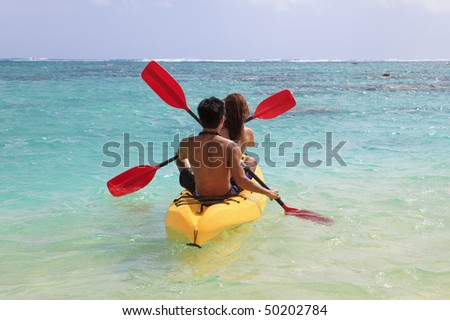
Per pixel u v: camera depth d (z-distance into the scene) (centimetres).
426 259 377
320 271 357
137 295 323
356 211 500
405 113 1395
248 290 327
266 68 7231
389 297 316
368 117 1310
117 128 1077
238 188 493
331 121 1234
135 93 2033
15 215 496
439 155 777
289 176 653
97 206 531
